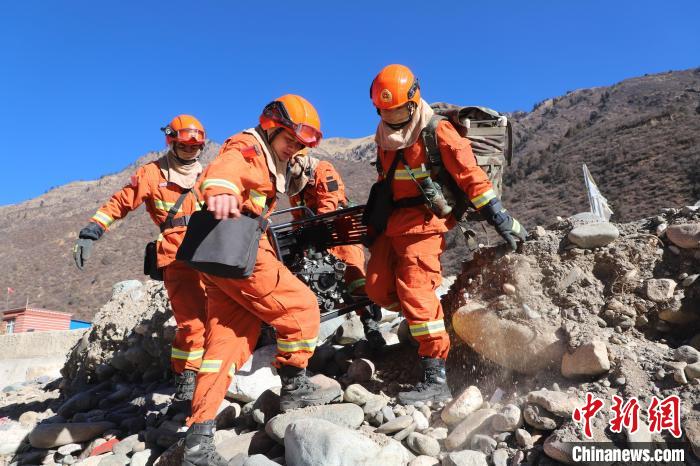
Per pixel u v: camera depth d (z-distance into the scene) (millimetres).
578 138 100562
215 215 3076
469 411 3691
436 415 3902
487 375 4266
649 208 58094
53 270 124375
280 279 3742
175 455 3715
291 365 3916
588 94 182375
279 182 3732
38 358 17438
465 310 4383
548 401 3352
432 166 4031
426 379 4102
